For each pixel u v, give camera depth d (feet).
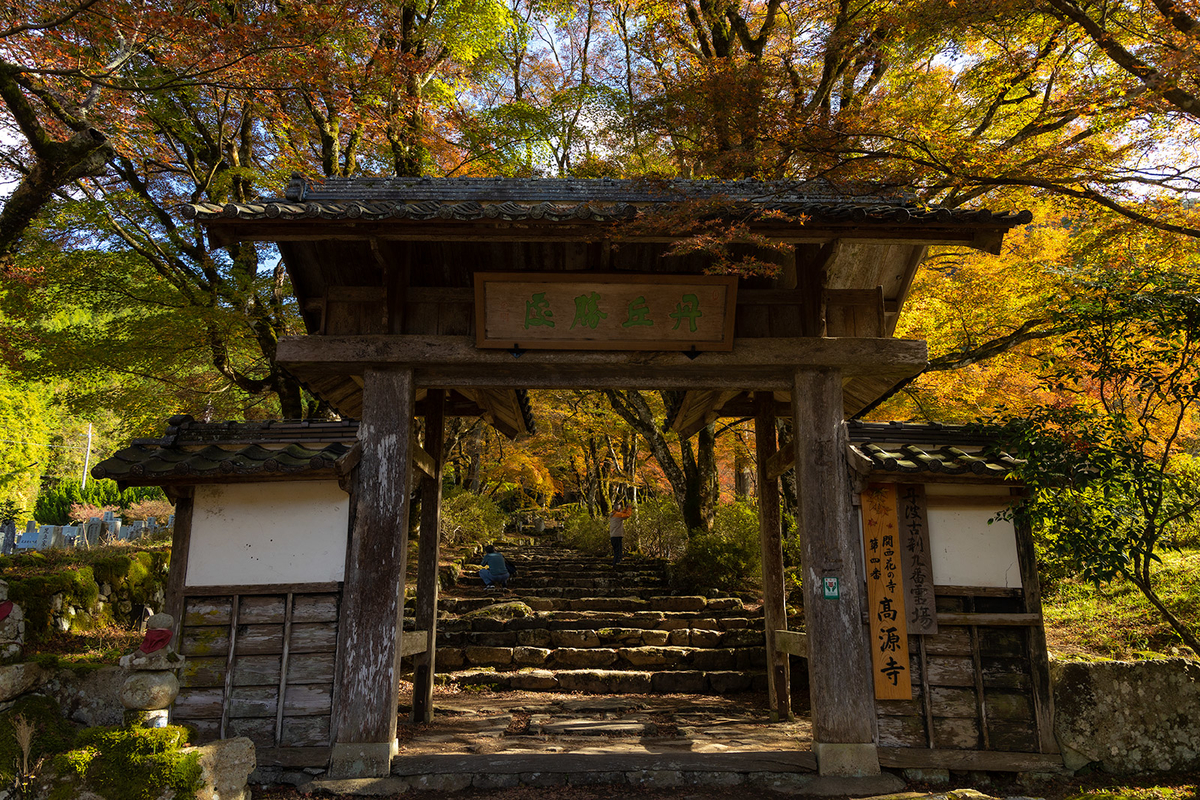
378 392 18.85
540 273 18.22
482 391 25.27
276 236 17.26
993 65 24.34
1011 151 21.74
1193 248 21.52
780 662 24.27
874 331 19.99
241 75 22.40
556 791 16.78
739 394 28.02
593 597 39.99
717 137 20.36
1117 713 17.71
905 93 29.27
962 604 18.47
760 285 20.47
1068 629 24.85
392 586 17.75
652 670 30.09
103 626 28.09
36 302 29.35
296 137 37.68
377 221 16.66
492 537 68.44
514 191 20.21
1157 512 16.26
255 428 19.22
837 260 20.54
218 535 18.44
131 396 32.76
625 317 18.72
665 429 34.42
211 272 32.58
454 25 35.37
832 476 18.65
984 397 31.45
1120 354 17.08
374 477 18.37
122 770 13.14
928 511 18.83
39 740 16.83
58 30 21.94
